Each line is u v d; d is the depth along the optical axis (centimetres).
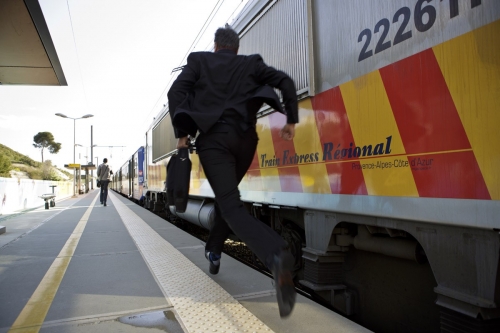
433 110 196
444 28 192
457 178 183
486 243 172
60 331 213
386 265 268
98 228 679
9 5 425
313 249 306
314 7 309
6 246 495
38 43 519
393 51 224
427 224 202
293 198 332
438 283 196
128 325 221
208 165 206
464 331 185
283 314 164
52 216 955
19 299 271
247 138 212
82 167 3659
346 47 267
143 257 412
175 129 218
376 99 237
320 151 293
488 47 169
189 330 212
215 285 296
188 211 669
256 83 212
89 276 333
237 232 191
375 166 236
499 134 164
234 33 233
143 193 1420
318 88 298
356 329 211
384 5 233
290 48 342
